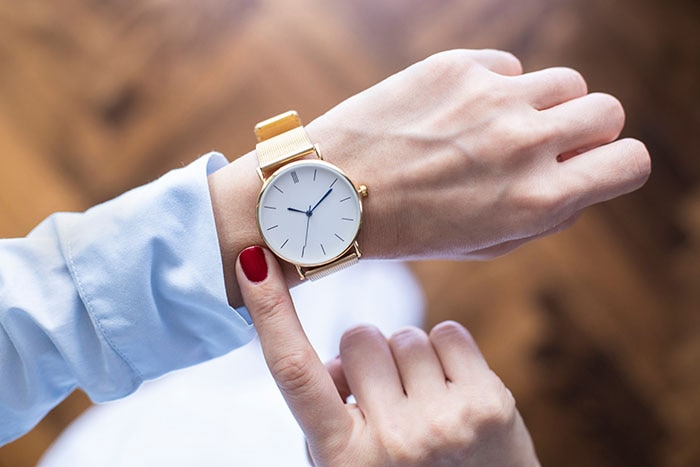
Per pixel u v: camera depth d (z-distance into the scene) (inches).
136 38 24.5
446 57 13.8
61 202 23.8
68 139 24.1
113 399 13.7
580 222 24.5
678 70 25.5
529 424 23.6
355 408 13.1
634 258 24.4
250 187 13.5
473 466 12.9
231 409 17.1
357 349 13.3
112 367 13.3
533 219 13.5
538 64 25.4
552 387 23.7
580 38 25.5
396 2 25.2
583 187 13.4
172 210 13.1
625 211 24.7
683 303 24.2
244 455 16.6
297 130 13.6
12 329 12.9
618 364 23.8
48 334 13.0
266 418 17.0
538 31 25.4
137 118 24.3
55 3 24.5
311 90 24.6
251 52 24.6
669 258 24.4
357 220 13.4
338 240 13.4
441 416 12.7
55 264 13.2
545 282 24.0
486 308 23.8
